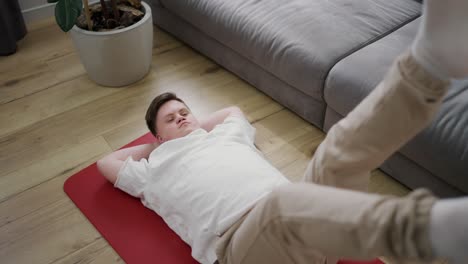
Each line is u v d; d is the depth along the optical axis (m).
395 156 1.43
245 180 1.17
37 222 1.40
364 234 0.58
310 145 1.65
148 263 1.27
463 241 0.47
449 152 1.21
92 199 1.46
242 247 0.92
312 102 1.64
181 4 1.98
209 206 1.17
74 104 1.87
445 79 0.64
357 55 1.50
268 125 1.75
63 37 2.29
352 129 0.76
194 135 1.37
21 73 2.04
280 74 1.67
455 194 1.30
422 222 0.50
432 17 0.61
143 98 1.90
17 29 2.21
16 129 1.75
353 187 0.85
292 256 0.91
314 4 1.76
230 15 1.79
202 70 2.06
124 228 1.37
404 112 0.69
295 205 0.71
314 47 1.56
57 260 1.30
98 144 1.68
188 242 1.28
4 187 1.51
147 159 1.53
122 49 1.81
